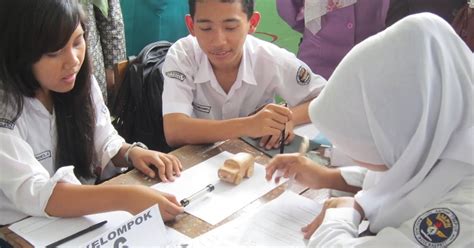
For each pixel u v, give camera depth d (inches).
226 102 60.6
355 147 31.5
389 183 32.1
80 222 38.9
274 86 62.0
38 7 40.0
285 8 83.2
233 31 53.4
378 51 29.1
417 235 29.3
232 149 49.8
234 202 40.9
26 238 36.8
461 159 29.3
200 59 59.5
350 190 43.2
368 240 31.1
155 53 72.2
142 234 34.3
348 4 74.3
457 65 29.2
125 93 69.1
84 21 45.6
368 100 29.4
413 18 28.9
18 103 43.3
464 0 74.0
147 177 45.2
